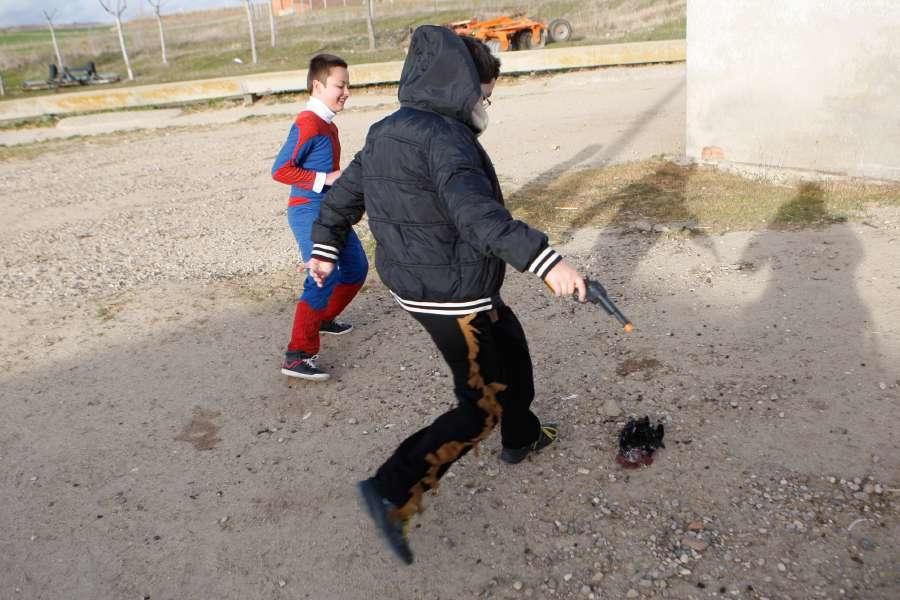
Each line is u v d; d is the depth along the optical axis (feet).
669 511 10.52
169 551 10.90
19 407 15.28
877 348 13.76
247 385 15.35
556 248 20.63
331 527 11.09
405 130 8.91
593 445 12.09
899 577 9.06
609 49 54.13
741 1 23.94
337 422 13.75
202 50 102.27
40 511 12.02
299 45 92.07
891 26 21.11
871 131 22.29
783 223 20.34
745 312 15.75
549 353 15.10
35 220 30.27
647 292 17.29
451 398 14.03
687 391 13.23
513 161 31.55
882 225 19.34
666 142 31.65
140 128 52.70
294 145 14.24
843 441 11.47
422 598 9.61
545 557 10.00
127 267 23.32
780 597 8.97
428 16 103.50
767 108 24.26
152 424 14.26
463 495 11.29
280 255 23.15
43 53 109.40
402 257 9.09
